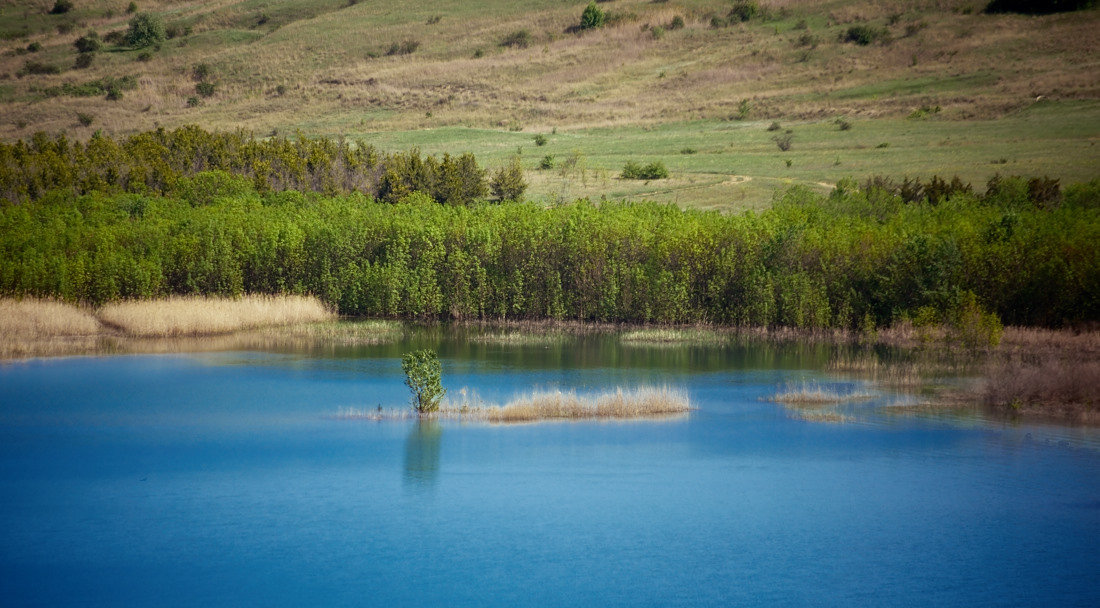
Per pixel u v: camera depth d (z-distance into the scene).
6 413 36.56
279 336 58.75
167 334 57.97
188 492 26.88
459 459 30.22
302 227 71.12
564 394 40.12
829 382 43.38
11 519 24.75
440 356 51.50
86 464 29.58
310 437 32.94
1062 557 22.36
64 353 51.50
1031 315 56.91
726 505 25.92
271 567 21.78
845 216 71.00
